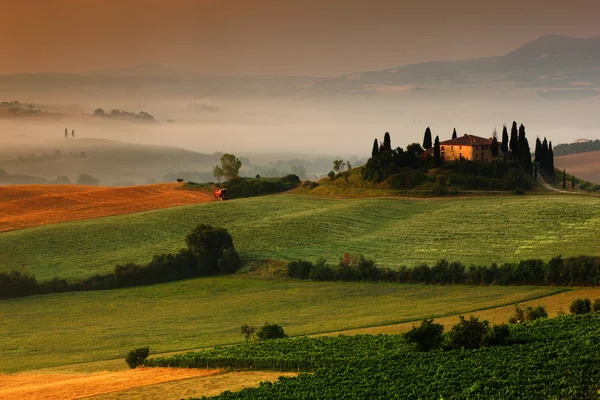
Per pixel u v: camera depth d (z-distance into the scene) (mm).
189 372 82000
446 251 153375
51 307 132500
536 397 64625
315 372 76250
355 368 76562
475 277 128125
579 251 143125
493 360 75000
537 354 76188
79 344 109812
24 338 114188
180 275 151625
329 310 120250
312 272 142250
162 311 128000
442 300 119750
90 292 142625
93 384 78250
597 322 88562
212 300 133375
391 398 66812
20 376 90000
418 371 73875
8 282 139750
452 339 83188
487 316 106688
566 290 118125
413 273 133625
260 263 153875
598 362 72250
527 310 100812
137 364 89062
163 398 70750
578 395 64562
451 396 65875
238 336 109250
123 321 122688
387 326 105938
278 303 127812
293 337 100812
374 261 148375
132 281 147125
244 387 73500
